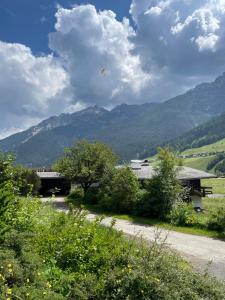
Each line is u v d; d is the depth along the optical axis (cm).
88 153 5541
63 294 877
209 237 2741
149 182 3822
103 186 4969
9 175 1345
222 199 7650
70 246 1006
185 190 3866
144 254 1045
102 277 934
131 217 3772
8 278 771
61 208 4469
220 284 996
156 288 868
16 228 1088
